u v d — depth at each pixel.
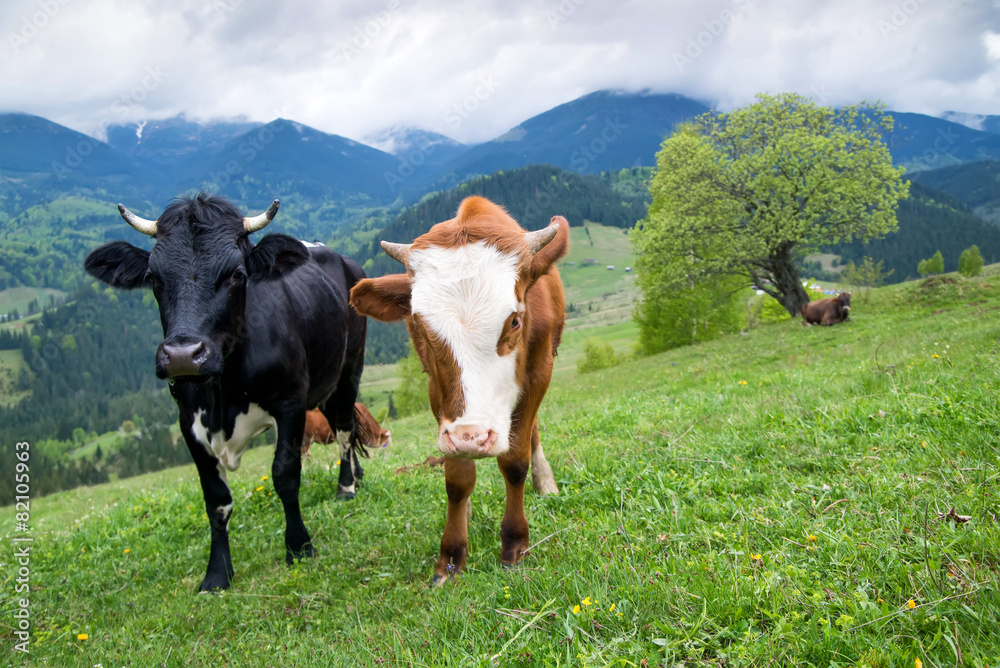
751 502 4.21
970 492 3.55
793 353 20.28
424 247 4.03
